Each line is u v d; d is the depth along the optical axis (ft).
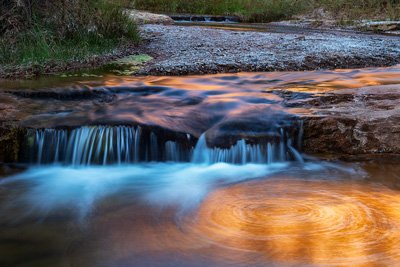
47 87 18.34
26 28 24.35
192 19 57.41
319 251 9.08
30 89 17.88
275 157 14.94
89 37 27.14
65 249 9.43
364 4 55.67
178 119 15.52
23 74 21.09
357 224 10.23
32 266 8.83
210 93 18.70
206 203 11.69
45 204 11.74
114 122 14.88
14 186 12.98
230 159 14.69
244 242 9.52
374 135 14.93
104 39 27.78
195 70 23.15
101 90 18.38
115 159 14.80
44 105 16.81
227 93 18.67
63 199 12.07
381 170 13.79
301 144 15.21
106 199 12.07
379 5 55.01
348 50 28.99
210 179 13.48
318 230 10.00
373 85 20.12
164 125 14.96
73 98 17.88
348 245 9.29
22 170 14.24
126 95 18.35
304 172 13.91
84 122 14.90
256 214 10.91
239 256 8.98
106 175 13.93
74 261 8.96
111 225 10.50
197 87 19.76
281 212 10.98
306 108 16.52
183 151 14.75
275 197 11.95
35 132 14.48
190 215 10.98
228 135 14.78
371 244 9.32
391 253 8.98
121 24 29.45
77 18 26.66
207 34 36.32
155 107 16.72
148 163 14.85
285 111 16.06
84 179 13.60
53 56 23.45
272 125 15.20
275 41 32.53
